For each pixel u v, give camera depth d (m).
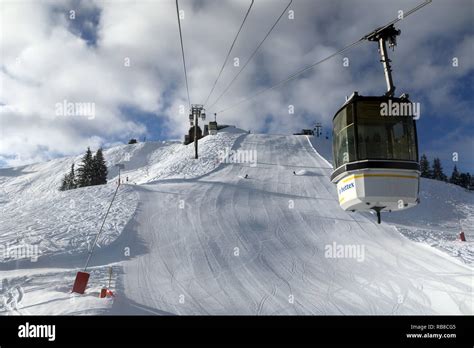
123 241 18.64
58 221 21.47
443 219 28.94
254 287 13.98
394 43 9.55
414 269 15.95
